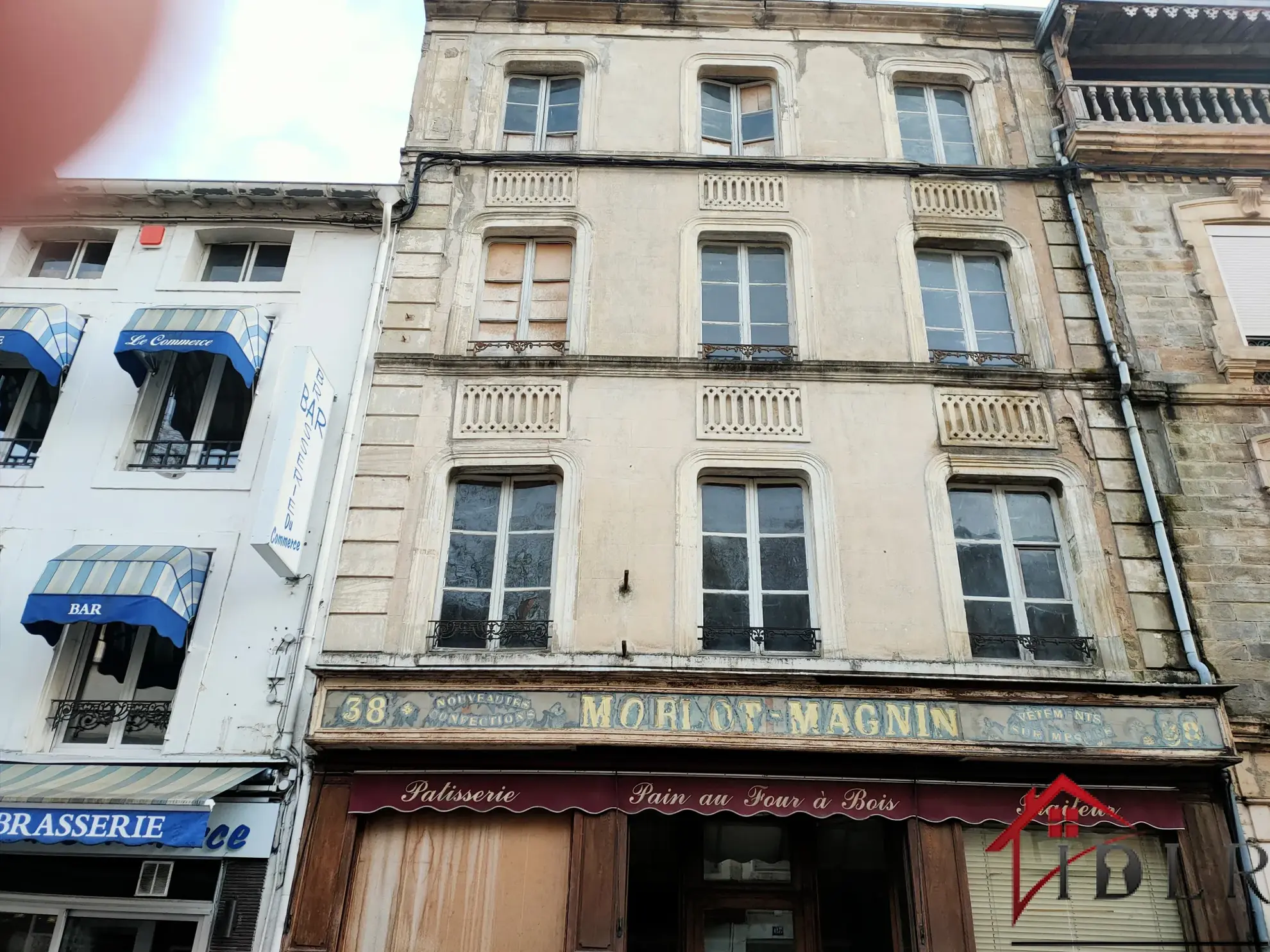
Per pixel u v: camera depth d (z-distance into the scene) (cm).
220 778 888
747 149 1359
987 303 1240
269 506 936
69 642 1008
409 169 1296
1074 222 1262
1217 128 1288
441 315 1191
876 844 976
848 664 980
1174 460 1104
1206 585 1037
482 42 1410
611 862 886
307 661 976
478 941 878
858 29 1430
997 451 1103
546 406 1118
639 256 1226
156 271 1221
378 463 1087
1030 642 1018
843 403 1123
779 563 1061
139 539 1039
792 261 1235
